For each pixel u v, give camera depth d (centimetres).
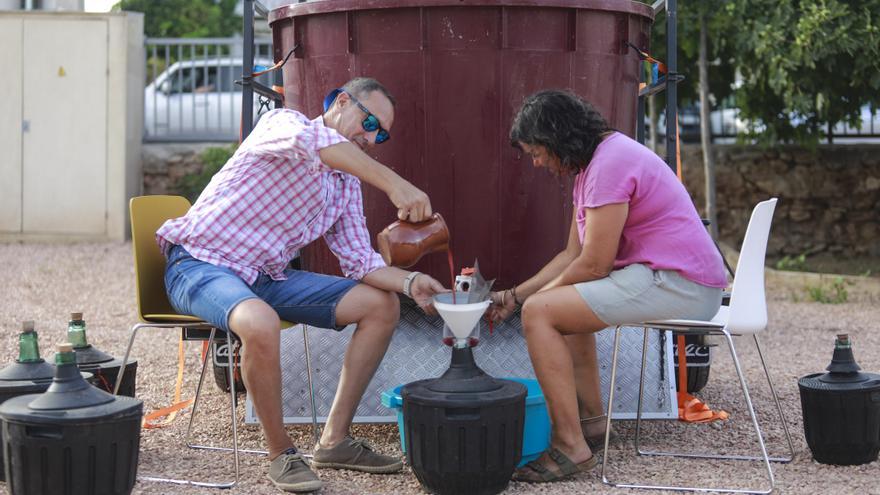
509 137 381
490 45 402
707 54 1029
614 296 349
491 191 408
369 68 411
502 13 399
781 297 891
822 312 808
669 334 430
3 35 1109
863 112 1147
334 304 367
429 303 365
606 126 360
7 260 1004
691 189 1128
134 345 653
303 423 423
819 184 1101
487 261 412
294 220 368
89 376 357
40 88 1116
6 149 1118
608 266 350
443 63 403
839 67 900
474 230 411
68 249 1077
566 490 347
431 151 407
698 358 492
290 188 362
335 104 363
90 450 298
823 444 377
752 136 1045
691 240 354
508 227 411
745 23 901
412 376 421
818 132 1016
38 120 1118
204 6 2092
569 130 348
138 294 378
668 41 464
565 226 417
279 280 375
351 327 428
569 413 354
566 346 355
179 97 1262
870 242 1092
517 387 338
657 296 350
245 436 423
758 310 364
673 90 462
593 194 345
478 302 335
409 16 404
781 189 1109
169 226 370
